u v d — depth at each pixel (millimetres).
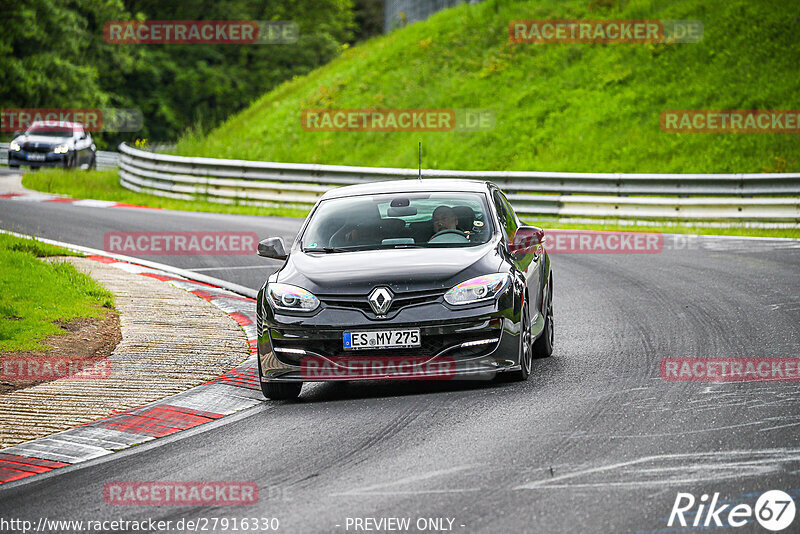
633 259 57812
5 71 163250
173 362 33438
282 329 27734
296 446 23406
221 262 58469
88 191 102438
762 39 106875
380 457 21953
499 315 27469
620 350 33094
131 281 50156
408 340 27016
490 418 24891
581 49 117750
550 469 20328
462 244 30000
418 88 122062
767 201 72750
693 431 22703
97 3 181125
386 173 87250
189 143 127125
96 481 21438
